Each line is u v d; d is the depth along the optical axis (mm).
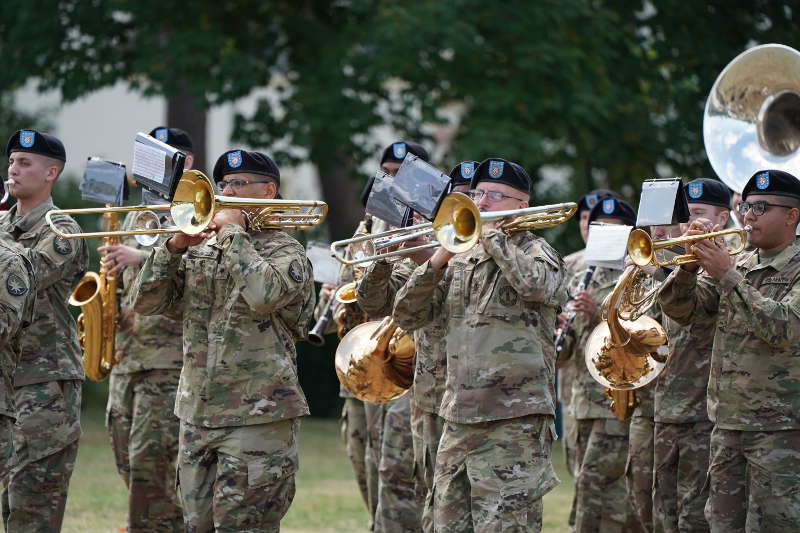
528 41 55750
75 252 26406
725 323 23328
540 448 22125
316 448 56094
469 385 22172
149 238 24078
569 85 56219
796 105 25203
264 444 23109
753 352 22766
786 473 22391
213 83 56562
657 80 60344
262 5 59500
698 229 22250
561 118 56406
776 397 22500
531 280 21500
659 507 27203
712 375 23641
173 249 23266
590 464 30484
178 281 23844
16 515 25906
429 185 21156
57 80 60906
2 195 26516
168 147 21484
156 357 28875
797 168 24984
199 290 23594
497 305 22266
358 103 56625
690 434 26625
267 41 61500
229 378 23156
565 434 34719
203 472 23453
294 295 23078
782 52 25219
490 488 21750
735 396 22953
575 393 31188
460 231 20688
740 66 26000
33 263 23969
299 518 36438
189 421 23406
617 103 57969
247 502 22953
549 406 22219
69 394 26500
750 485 22875
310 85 57438
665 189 22094
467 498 22406
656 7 58750
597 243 22578
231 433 23062
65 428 26281
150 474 29047
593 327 30812
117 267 28484
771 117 25656
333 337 69750
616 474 30328
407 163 21531
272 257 23328
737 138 26141
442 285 23188
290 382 23484
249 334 23219
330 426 65938
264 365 23234
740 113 26172
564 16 56344
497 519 21578
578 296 30219
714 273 22094
